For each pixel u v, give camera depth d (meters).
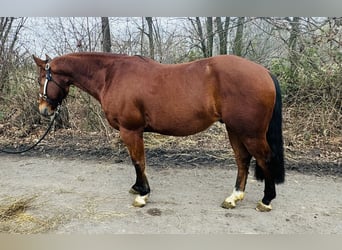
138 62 3.21
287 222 3.05
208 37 6.49
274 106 2.96
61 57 3.46
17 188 3.82
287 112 5.63
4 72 6.12
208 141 5.42
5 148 5.36
